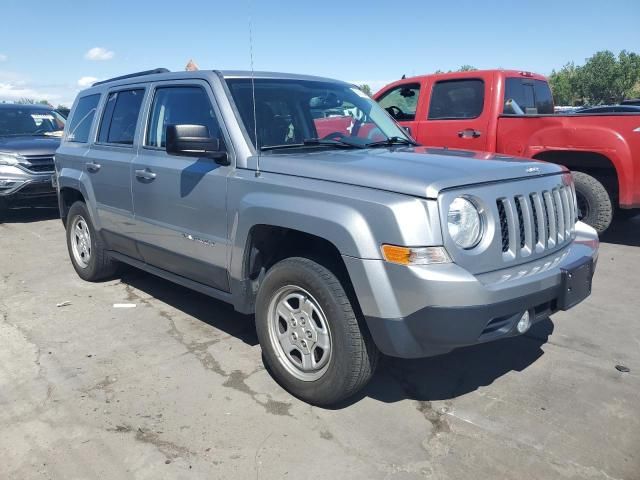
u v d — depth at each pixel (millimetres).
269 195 3299
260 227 3406
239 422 3135
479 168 3086
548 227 3312
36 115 10344
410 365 3779
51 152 8773
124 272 5809
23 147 8633
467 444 2916
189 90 4109
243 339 4230
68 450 2904
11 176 8445
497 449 2871
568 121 6711
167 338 4254
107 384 3564
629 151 6363
